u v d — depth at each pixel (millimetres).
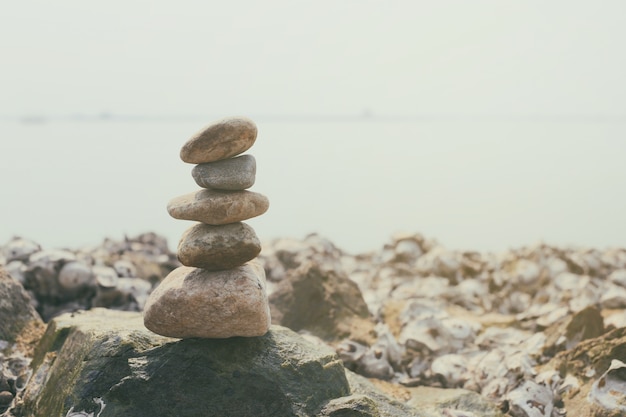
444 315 1646
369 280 2102
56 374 1162
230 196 1087
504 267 2172
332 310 1610
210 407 1071
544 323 1646
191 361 1087
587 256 2090
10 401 1224
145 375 1076
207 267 1104
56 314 1627
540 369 1396
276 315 1618
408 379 1464
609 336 1342
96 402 1073
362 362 1476
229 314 1079
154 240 2129
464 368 1454
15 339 1344
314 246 2078
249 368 1092
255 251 1104
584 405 1262
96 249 2057
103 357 1101
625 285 1931
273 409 1076
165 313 1086
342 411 1064
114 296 1688
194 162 1094
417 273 2143
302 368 1107
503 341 1571
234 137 1077
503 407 1336
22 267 1653
